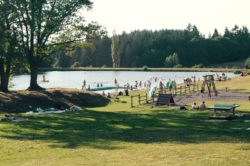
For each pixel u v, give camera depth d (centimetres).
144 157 1739
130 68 19050
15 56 5106
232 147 1886
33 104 4575
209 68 18362
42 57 5425
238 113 3453
